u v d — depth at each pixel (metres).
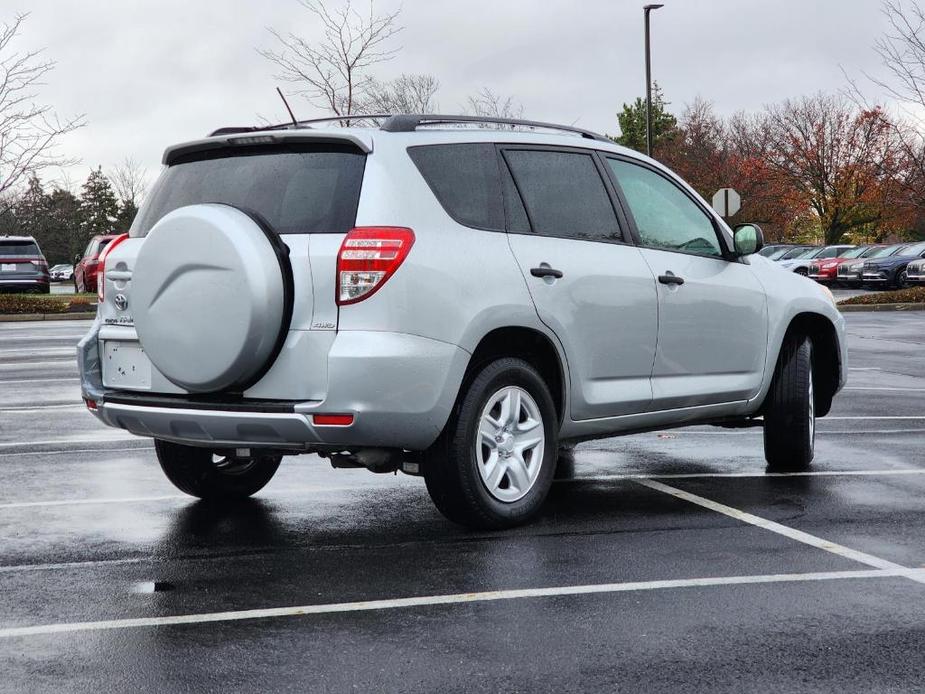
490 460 5.77
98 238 36.31
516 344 6.03
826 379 8.06
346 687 3.66
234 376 5.22
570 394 6.11
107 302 5.94
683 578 4.95
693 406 6.92
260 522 6.14
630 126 70.19
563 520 6.12
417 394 5.26
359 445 5.29
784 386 7.51
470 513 5.70
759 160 59.88
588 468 7.80
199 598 4.69
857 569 5.09
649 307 6.52
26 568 5.18
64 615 4.46
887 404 11.27
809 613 4.43
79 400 11.64
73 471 7.66
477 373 5.68
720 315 7.00
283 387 5.24
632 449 8.66
